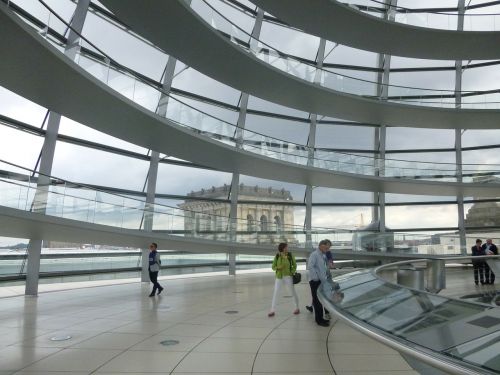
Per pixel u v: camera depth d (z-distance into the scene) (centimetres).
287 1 1927
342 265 2353
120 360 572
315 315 809
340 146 2614
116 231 1402
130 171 1925
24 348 636
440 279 1166
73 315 930
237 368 533
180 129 1602
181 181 2139
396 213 2678
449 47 2292
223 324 819
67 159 1698
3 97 1426
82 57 1192
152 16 1516
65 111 1402
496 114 2344
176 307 1044
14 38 995
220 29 1716
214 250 1927
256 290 1427
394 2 2606
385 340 356
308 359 570
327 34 2177
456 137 2641
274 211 2455
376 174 2278
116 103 1352
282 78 1962
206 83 2177
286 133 2484
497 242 2425
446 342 334
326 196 2602
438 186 2352
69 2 1556
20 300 1197
